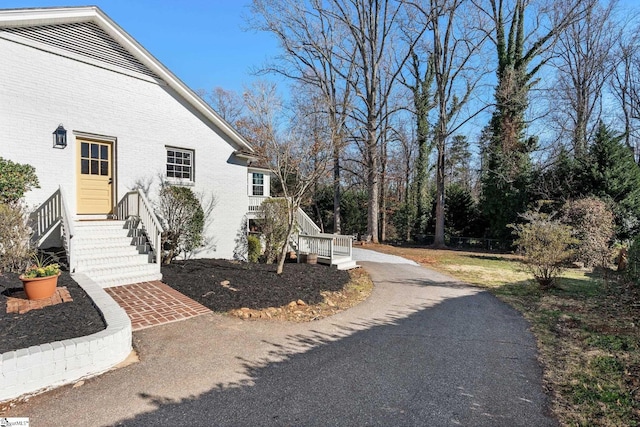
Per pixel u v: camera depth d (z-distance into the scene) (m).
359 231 26.91
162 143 9.75
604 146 15.43
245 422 2.85
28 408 3.00
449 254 16.27
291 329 5.17
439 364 4.09
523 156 18.41
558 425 2.89
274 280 7.82
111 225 8.16
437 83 19.98
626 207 14.56
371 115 19.88
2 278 5.46
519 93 18.27
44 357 3.32
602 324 5.61
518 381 3.68
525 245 8.66
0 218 5.65
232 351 4.29
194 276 7.73
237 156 11.73
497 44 19.66
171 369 3.77
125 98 8.95
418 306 6.82
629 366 4.02
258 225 12.12
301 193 8.78
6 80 7.06
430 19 18.92
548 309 6.63
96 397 3.19
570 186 15.89
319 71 21.03
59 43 7.77
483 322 5.82
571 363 4.14
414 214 25.14
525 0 18.55
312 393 3.34
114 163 8.85
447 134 19.83
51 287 4.84
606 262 11.18
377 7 19.72
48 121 7.64
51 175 7.70
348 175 24.67
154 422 2.82
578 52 20.73
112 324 4.07
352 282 8.80
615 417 2.99
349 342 4.75
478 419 2.96
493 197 18.95
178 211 9.25
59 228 7.70
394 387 3.49
